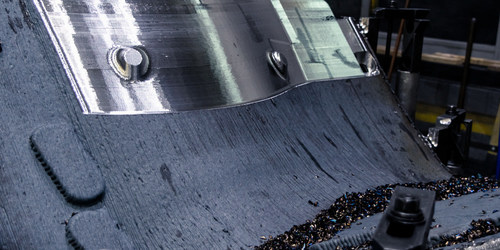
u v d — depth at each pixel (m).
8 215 0.91
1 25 1.10
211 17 1.48
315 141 1.54
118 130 1.15
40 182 0.98
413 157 1.70
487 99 4.07
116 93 1.20
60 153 1.02
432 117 4.50
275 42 1.63
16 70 1.07
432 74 4.56
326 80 1.69
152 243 1.05
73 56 1.18
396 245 0.65
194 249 1.08
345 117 1.68
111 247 0.97
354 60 1.83
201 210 1.17
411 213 0.68
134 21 1.32
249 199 1.26
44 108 1.06
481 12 4.25
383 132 1.72
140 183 1.12
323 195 1.37
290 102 1.56
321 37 1.80
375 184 1.48
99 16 1.27
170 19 1.39
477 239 1.02
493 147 3.95
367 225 1.19
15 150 0.98
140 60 1.25
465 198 1.36
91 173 1.04
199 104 1.33
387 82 1.90
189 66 1.36
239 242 1.14
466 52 4.12
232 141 1.34
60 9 1.22
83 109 1.13
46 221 0.94
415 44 2.14
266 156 1.39
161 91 1.28
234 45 1.49
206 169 1.24
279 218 1.24
